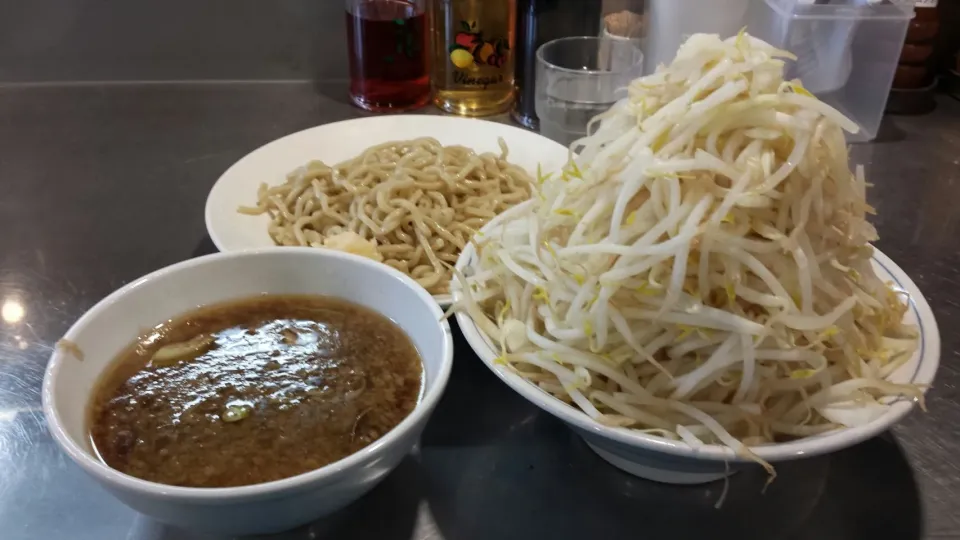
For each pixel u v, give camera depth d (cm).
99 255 38
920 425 29
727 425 23
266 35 56
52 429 20
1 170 46
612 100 46
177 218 41
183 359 24
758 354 23
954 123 55
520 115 52
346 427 22
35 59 56
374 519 24
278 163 40
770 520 25
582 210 25
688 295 23
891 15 47
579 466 27
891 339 25
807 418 23
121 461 21
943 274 38
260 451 22
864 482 26
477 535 24
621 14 52
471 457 27
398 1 52
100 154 48
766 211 23
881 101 51
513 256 27
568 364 24
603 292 23
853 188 25
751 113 23
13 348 31
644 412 23
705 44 25
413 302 26
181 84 58
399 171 38
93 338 23
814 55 49
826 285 23
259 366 24
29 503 24
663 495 26
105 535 24
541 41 49
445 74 52
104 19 55
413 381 24
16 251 38
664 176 22
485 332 26
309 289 27
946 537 24
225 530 20
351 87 56
